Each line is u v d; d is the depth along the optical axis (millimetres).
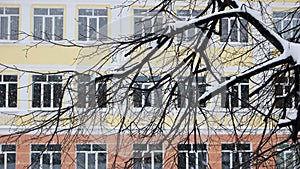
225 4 9039
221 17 8234
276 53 10234
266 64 8328
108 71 6840
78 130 7352
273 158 9344
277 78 9359
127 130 6539
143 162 7820
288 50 8312
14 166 25516
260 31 8484
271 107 8867
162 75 7090
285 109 8859
